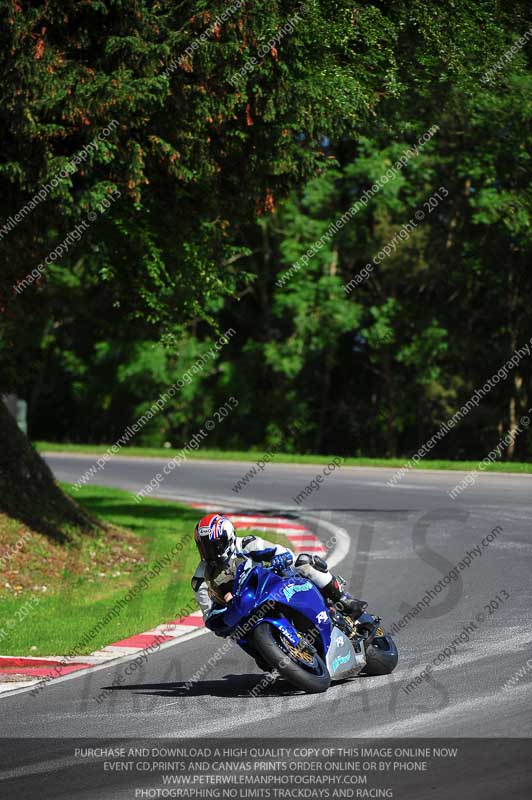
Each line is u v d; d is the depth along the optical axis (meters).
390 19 55.66
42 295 65.81
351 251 159.62
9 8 45.72
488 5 60.41
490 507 70.69
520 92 77.06
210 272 58.84
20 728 26.72
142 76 48.66
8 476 59.69
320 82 50.84
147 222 56.44
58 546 57.25
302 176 56.88
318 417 191.38
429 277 160.50
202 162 52.56
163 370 167.12
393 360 175.38
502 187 133.50
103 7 47.94
